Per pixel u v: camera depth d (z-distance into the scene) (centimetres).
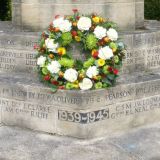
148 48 443
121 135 396
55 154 365
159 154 368
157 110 423
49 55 394
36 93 400
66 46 397
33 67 433
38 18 455
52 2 446
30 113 406
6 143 383
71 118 386
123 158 360
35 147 376
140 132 404
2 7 764
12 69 446
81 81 386
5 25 514
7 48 445
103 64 386
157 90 421
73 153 366
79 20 393
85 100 380
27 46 434
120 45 396
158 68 454
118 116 399
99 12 443
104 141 385
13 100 413
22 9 464
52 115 395
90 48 392
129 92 403
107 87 391
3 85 415
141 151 371
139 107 411
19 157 362
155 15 710
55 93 390
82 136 385
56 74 389
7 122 419
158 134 401
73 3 440
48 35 400
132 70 434
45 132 400
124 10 454
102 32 391
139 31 454
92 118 385
